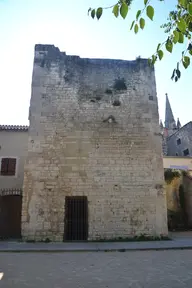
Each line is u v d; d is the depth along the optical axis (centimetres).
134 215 1302
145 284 571
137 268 727
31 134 1380
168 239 1281
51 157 1352
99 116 1445
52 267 743
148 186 1355
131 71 1562
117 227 1276
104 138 1409
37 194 1291
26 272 684
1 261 830
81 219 1302
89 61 1554
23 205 1272
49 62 1512
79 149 1375
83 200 1330
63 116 1422
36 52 1527
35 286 557
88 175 1338
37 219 1256
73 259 862
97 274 661
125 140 1417
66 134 1394
